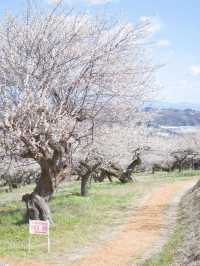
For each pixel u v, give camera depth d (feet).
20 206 109.60
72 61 79.87
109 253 67.26
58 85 79.25
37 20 80.18
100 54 79.71
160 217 97.14
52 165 84.33
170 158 264.72
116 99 83.87
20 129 74.64
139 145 159.12
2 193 175.63
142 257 64.44
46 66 77.41
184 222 86.69
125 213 102.47
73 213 97.40
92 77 80.43
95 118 83.82
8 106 74.69
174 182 174.91
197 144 269.44
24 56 77.51
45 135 78.28
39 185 85.66
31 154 80.69
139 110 92.63
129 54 83.35
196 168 282.36
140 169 271.90
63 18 81.05
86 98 82.07
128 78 83.35
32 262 62.13
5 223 84.58
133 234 80.79
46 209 83.56
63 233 79.15
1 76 75.97
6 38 78.38
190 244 64.08
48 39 78.89
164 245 70.74
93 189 150.51
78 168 123.54
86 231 82.12
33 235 76.54
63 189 153.69
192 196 112.37
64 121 77.77
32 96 73.92
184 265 54.70
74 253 67.26
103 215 98.78
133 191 143.33
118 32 82.33
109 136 95.25
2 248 68.59
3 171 96.27
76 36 80.12
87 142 87.35
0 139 76.64
